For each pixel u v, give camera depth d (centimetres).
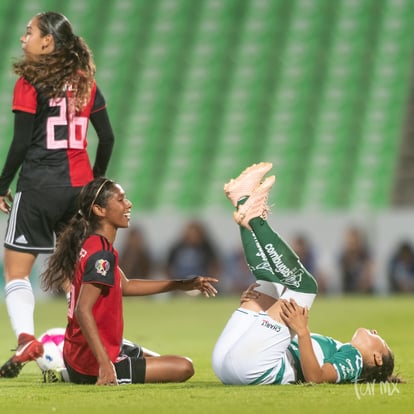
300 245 6097
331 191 7919
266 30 9350
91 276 1766
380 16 9281
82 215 1822
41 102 2019
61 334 2052
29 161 2042
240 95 8894
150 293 1955
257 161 8262
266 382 1797
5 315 4894
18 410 1434
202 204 7906
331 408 1420
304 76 8950
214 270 6059
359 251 6062
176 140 8569
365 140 8338
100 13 9650
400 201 7800
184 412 1373
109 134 2156
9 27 9600
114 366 1833
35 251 2062
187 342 3225
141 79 9125
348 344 1827
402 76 8812
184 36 9425
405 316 4350
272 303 1808
